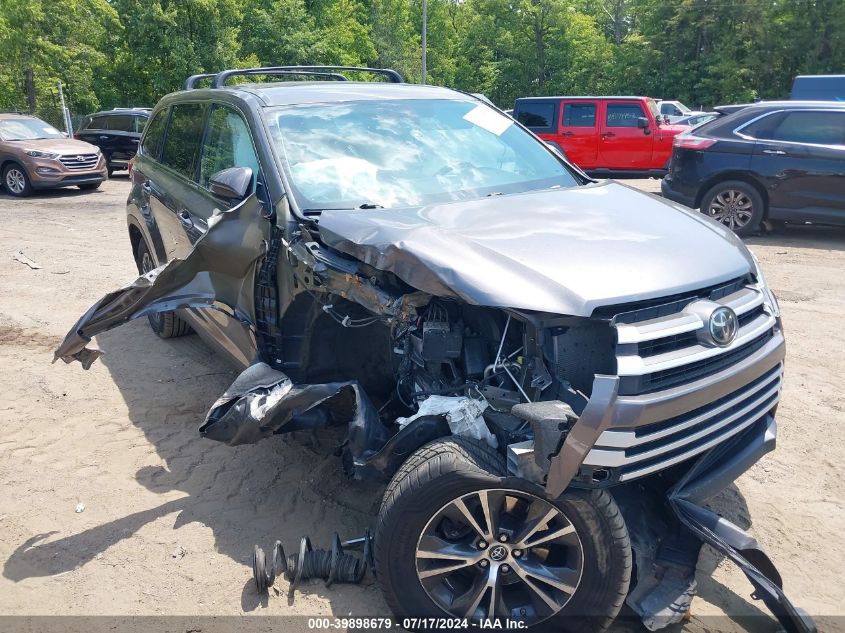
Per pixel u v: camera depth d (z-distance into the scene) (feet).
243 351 13.30
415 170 13.04
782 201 31.99
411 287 9.82
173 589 10.49
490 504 8.56
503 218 10.71
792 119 31.81
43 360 18.95
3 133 51.65
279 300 11.73
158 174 17.84
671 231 10.52
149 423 15.55
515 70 166.81
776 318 10.28
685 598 9.10
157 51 104.88
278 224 11.71
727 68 134.31
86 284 25.94
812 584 10.41
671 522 9.75
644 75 149.89
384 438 9.73
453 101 15.39
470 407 9.02
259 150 12.86
